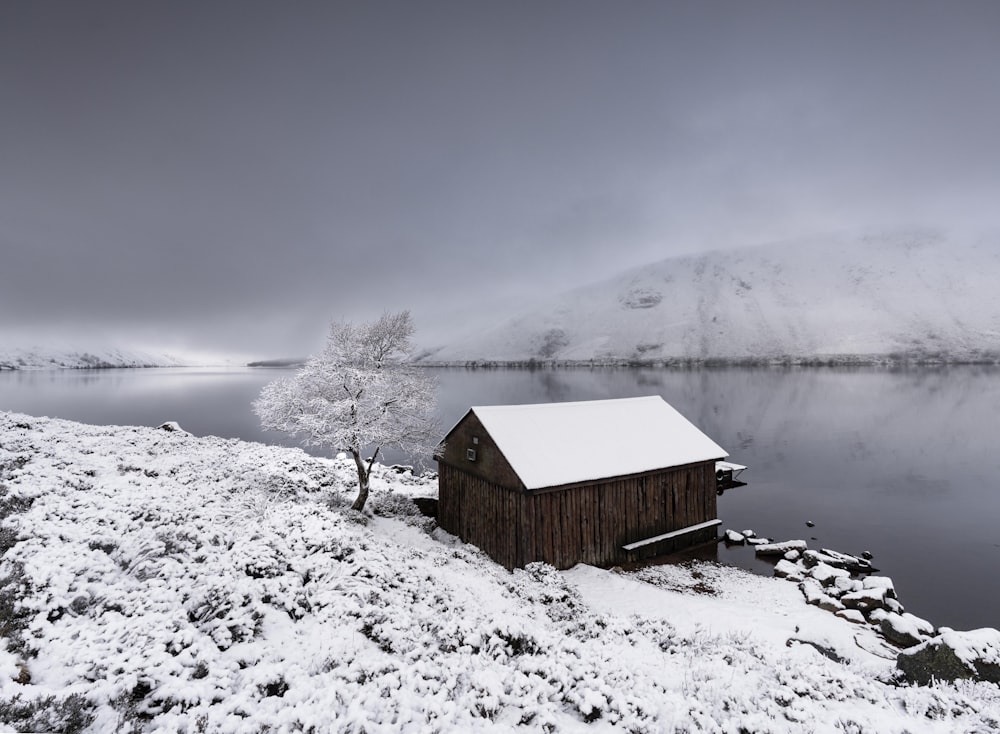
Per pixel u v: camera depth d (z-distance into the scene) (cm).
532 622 1499
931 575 2788
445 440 2947
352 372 2656
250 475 2836
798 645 1616
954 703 1099
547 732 880
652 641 1492
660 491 2716
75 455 2430
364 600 1320
